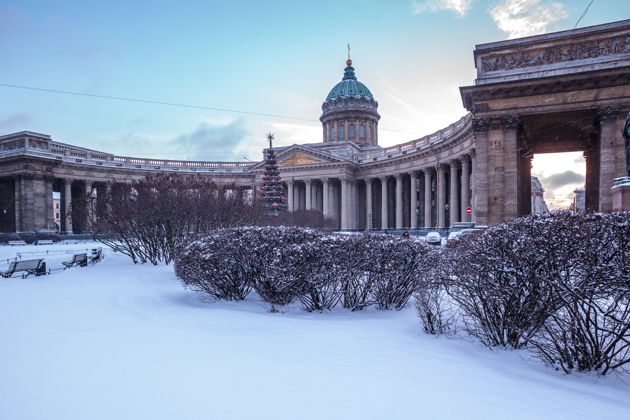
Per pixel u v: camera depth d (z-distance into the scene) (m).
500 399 4.91
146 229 23.84
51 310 10.16
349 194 77.56
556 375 5.91
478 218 30.91
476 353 6.85
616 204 15.74
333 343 7.30
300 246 10.15
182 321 8.98
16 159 59.53
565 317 6.44
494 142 30.66
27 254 33.12
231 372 5.68
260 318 9.37
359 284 10.36
